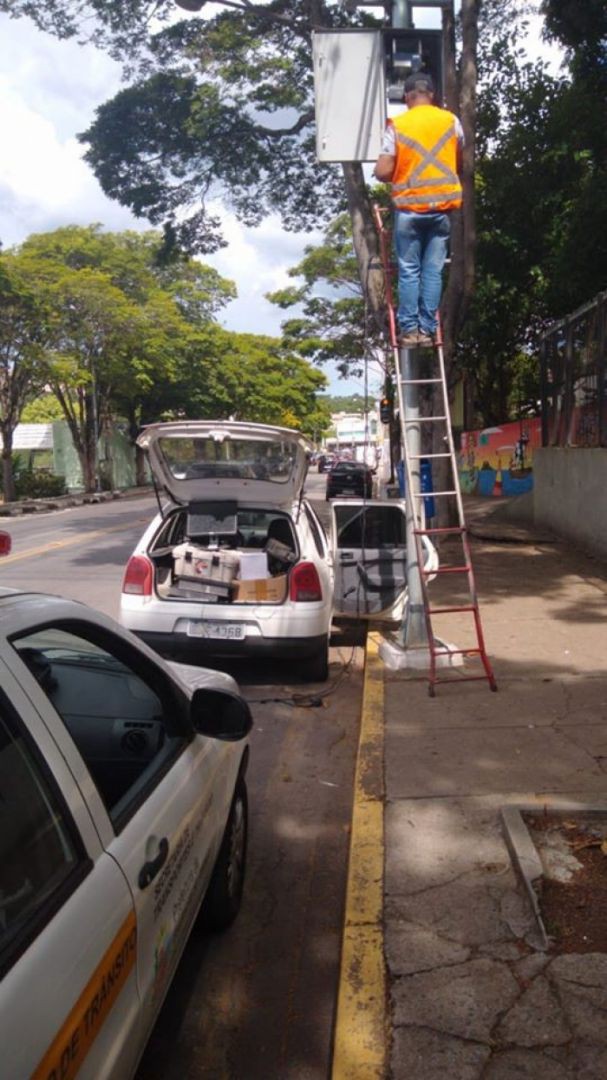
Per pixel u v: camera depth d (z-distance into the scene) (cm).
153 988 253
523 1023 306
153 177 1747
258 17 1544
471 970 336
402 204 713
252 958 368
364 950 351
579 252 1762
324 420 7381
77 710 345
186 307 4872
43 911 197
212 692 326
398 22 782
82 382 3494
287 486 779
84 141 1702
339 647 902
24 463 4775
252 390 5116
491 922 367
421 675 723
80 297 3288
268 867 445
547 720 599
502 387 3056
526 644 809
